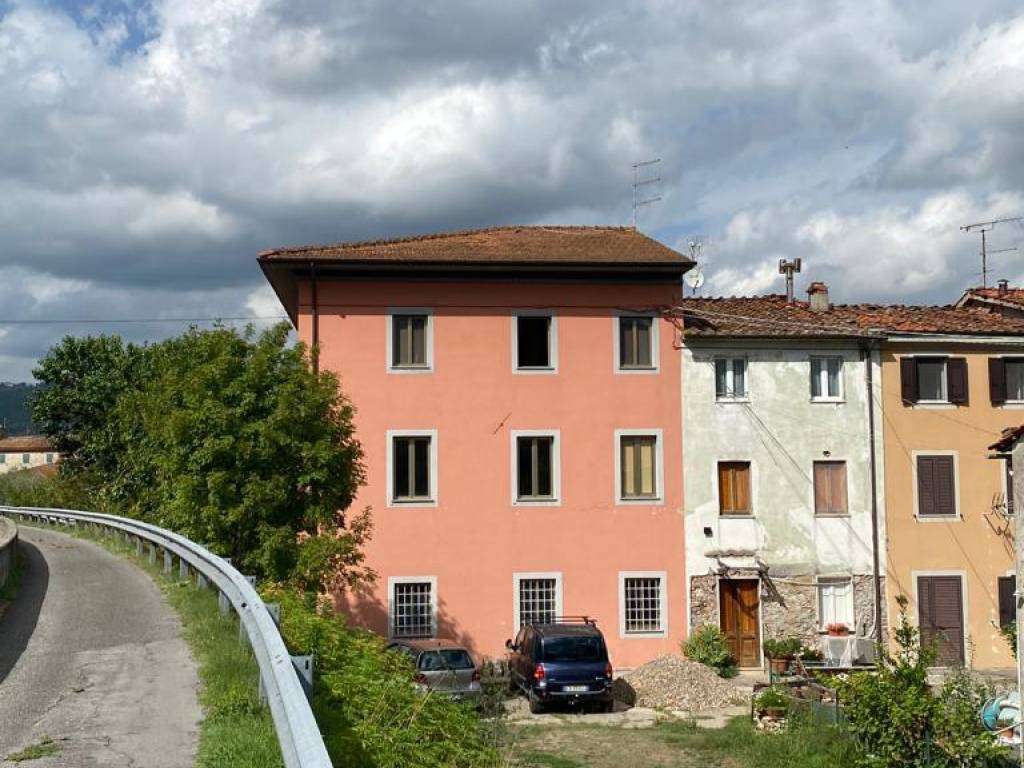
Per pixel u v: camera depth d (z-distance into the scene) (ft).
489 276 95.50
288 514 75.92
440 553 93.56
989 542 98.84
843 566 96.73
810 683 76.54
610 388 96.22
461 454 94.53
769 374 97.91
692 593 95.14
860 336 97.30
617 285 96.99
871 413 98.32
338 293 94.68
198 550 58.75
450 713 35.94
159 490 86.53
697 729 70.08
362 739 28.99
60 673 39.75
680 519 95.81
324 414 78.84
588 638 77.36
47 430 181.57
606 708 77.71
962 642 97.25
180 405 79.00
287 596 47.57
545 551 94.43
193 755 28.40
